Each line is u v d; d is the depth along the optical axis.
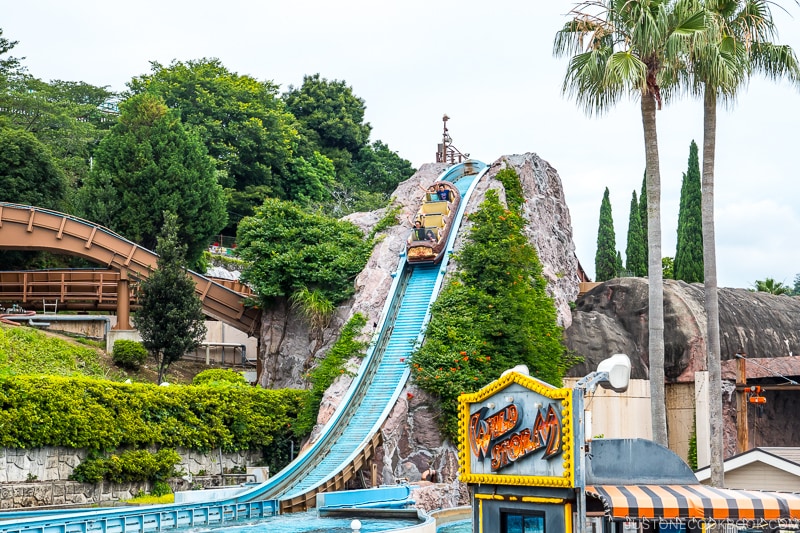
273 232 56.88
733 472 32.00
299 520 35.03
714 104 36.56
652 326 36.28
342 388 47.91
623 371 21.11
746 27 37.03
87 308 57.91
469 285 51.81
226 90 96.00
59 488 35.69
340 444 44.38
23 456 34.50
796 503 19.58
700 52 35.28
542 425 20.80
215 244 92.88
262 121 96.62
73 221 53.28
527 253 54.47
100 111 110.94
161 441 40.41
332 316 54.56
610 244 90.38
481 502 22.08
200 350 62.12
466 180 66.25
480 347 48.19
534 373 49.94
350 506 37.06
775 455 30.67
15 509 33.34
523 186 61.72
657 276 36.47
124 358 49.62
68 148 88.38
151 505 32.69
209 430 43.31
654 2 36.06
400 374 48.25
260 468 44.91
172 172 70.75
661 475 21.61
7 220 52.50
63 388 36.31
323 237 57.59
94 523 29.16
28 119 87.00
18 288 57.12
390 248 56.84
